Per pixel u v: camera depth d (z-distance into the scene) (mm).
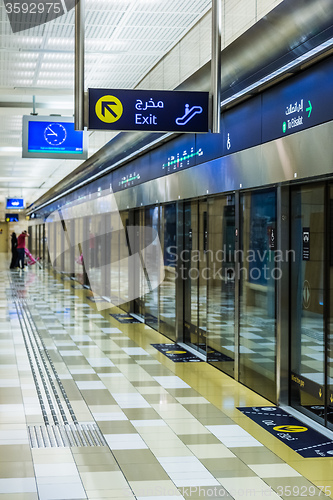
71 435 4801
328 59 4656
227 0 5793
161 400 5879
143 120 5480
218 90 5348
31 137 9930
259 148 5926
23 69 7898
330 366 4906
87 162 15945
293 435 4820
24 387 6379
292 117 5258
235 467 4121
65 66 7734
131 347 8711
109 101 5418
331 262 4859
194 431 4922
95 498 3594
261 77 5387
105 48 7020
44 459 4262
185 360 7812
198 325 8445
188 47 6645
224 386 6469
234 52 5559
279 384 5672
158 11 5781
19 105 10188
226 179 6828
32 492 3680
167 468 4094
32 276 23688
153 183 10172
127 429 4965
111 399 5910
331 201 4855
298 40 4551
